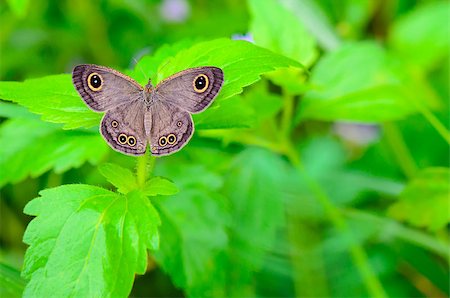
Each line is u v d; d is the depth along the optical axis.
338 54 0.51
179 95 0.42
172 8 0.72
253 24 0.50
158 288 0.55
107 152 0.48
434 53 0.68
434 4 0.71
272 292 0.52
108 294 0.41
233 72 0.43
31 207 0.41
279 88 0.55
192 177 0.49
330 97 0.50
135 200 0.42
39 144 0.49
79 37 0.70
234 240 0.50
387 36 0.70
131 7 0.70
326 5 0.70
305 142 0.60
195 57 0.43
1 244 0.57
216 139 0.52
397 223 0.54
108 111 0.41
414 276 0.55
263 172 0.51
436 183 0.50
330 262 0.54
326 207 0.51
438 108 0.55
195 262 0.48
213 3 0.73
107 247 0.41
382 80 0.51
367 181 0.56
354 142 0.63
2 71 0.68
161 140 0.41
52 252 0.41
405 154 0.58
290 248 0.53
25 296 0.40
